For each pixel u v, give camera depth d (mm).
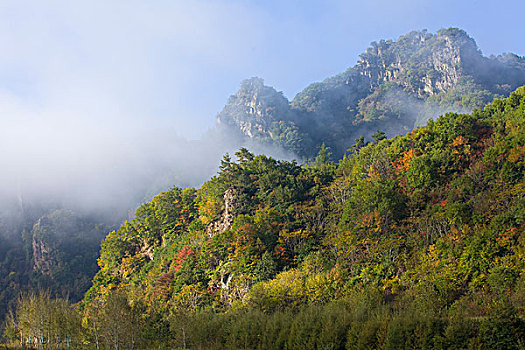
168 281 96750
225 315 64812
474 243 61250
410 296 58812
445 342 40219
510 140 84250
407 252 71938
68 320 67125
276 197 112000
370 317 48500
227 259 93938
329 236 87312
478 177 79750
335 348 46156
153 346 59656
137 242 141250
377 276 67812
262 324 55875
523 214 63000
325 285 67688
